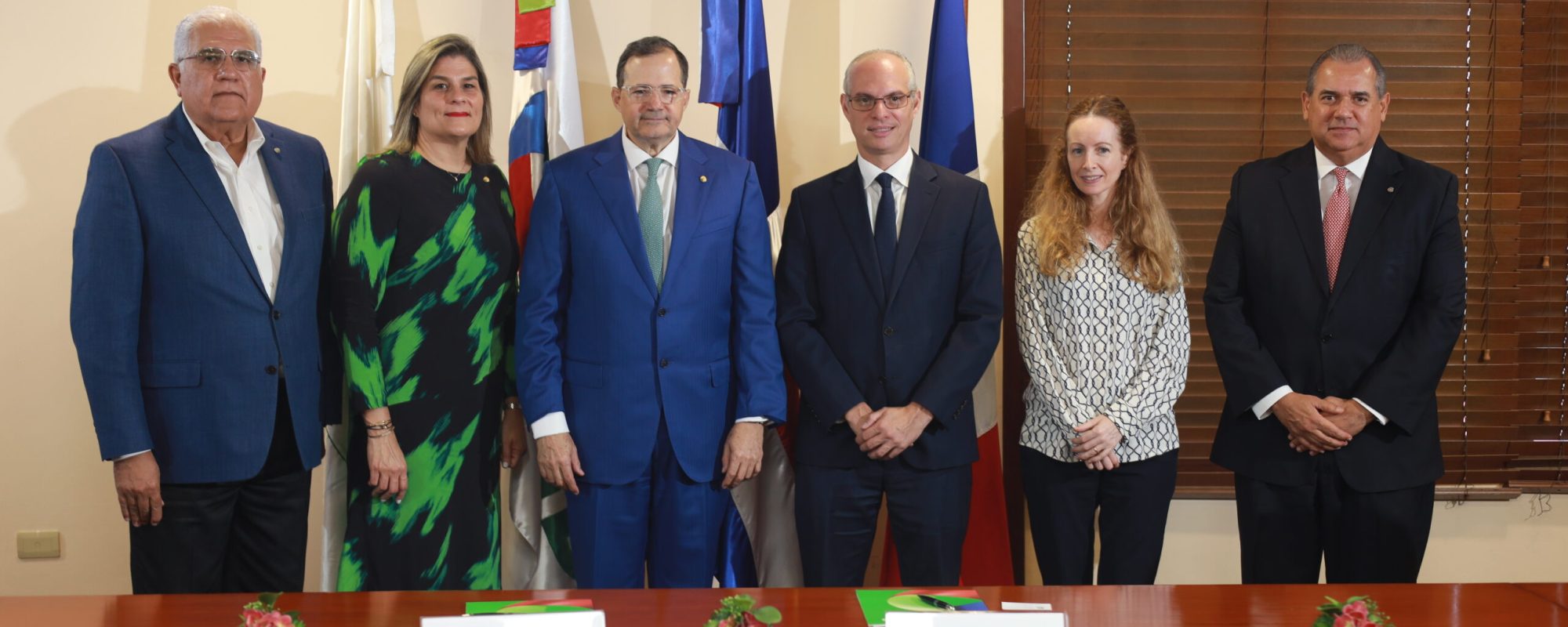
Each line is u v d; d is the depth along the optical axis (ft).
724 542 10.19
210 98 8.20
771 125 10.39
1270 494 9.01
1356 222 8.85
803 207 9.37
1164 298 8.96
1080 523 9.02
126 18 10.64
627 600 5.73
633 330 8.79
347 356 8.51
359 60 10.06
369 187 8.54
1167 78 11.08
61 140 10.65
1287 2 10.99
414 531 8.69
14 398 10.78
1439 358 8.66
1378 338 8.77
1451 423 11.12
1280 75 11.04
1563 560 11.19
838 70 11.10
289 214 8.61
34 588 10.95
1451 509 11.21
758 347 8.96
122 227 8.09
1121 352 8.82
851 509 9.07
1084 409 8.75
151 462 8.17
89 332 8.01
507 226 9.12
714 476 9.01
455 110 8.77
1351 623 5.10
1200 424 11.23
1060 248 8.92
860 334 9.00
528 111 10.08
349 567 8.90
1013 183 11.05
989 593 5.83
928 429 8.95
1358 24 10.98
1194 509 11.28
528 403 8.75
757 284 9.05
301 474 8.90
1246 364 8.94
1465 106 10.98
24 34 10.57
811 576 9.16
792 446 10.13
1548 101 10.98
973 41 11.07
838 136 11.13
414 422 8.64
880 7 11.06
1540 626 5.29
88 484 10.92
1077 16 11.05
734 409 9.21
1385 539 8.78
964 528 9.17
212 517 8.44
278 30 10.82
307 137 9.10
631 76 8.89
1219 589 5.88
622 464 8.78
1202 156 11.08
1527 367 11.10
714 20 10.09
